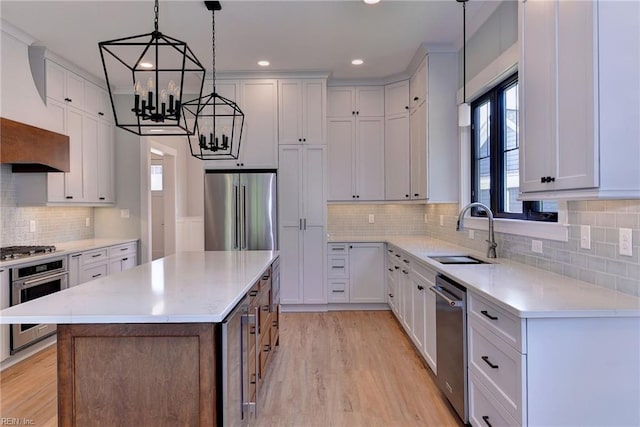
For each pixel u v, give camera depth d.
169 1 2.93
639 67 1.49
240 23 3.31
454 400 2.28
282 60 4.20
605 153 1.50
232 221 4.50
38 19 3.18
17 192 3.78
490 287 1.91
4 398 2.60
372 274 4.70
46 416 2.38
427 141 3.89
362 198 4.89
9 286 3.05
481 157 3.54
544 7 1.83
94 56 3.95
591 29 1.51
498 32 2.98
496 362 1.77
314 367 3.07
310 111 4.62
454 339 2.26
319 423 2.29
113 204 5.01
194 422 1.56
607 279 1.85
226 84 4.62
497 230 2.98
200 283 2.08
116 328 1.57
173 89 1.90
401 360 3.21
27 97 3.45
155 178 7.28
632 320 1.53
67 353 1.58
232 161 4.61
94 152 4.58
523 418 1.53
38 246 3.68
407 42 3.74
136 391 1.58
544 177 1.83
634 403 1.53
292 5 3.01
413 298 3.33
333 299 4.72
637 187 1.51
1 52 3.20
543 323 1.52
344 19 3.26
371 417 2.35
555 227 2.24
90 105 4.50
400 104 4.66
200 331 1.56
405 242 4.18
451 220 4.04
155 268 2.60
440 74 3.87
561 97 1.70
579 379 1.53
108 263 4.36
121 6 2.99
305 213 4.63
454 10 3.11
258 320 2.40
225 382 1.60
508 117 3.04
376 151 4.88
